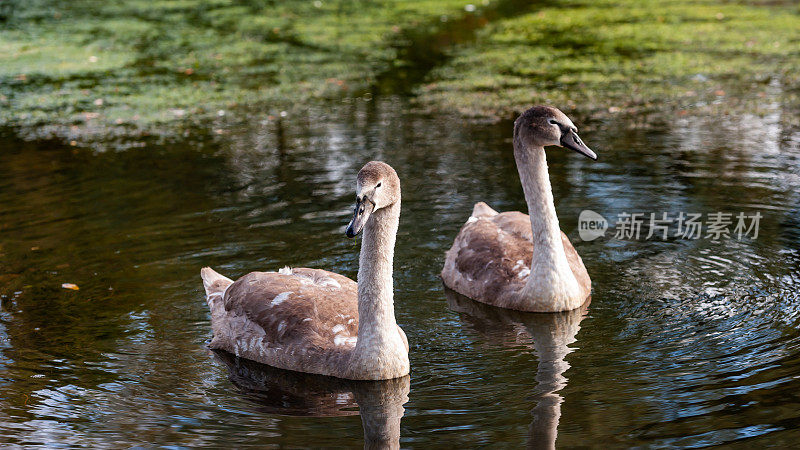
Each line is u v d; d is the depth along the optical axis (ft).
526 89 59.31
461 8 87.92
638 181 43.21
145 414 24.48
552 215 31.81
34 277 34.40
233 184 44.52
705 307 30.89
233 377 27.17
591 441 22.22
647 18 79.77
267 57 70.85
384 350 26.50
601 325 30.12
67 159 49.08
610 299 32.32
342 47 73.36
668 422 23.02
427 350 28.78
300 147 49.88
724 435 22.26
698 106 54.19
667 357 27.09
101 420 24.09
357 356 26.63
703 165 44.86
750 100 54.80
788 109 52.80
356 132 52.16
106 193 43.65
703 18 78.79
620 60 65.77
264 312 28.73
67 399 25.36
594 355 27.68
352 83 63.10
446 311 32.37
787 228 37.60
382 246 26.20
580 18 81.30
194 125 54.85
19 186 44.86
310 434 23.22
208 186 44.29
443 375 26.78
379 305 26.45
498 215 37.42
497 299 32.89
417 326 30.91
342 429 23.52
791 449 21.45
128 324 30.66
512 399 24.85
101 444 22.74
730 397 24.22
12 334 29.73
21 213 41.14
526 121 32.24
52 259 36.09
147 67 68.74
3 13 88.69
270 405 25.16
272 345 28.14
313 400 25.45
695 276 33.73
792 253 35.14
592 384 25.55
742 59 64.23
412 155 47.70
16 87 64.23
